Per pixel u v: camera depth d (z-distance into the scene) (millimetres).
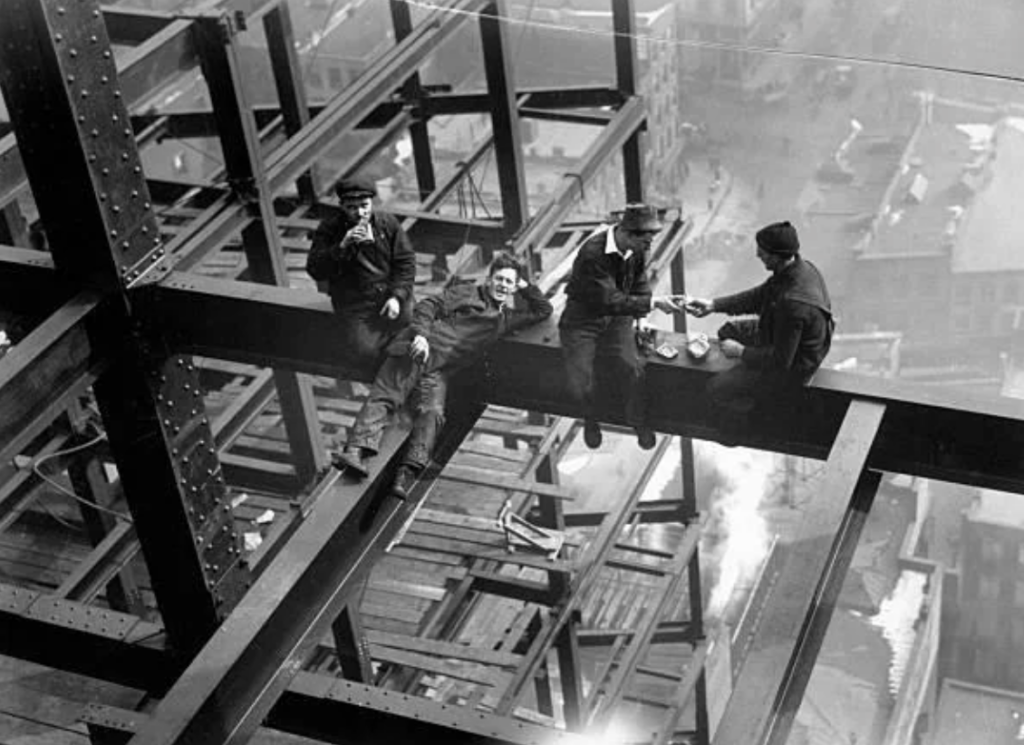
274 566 8508
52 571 15883
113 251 9891
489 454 18359
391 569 16703
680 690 20094
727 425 9375
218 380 16734
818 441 9148
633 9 17906
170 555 10977
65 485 17141
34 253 10266
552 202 16891
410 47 15875
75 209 9766
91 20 9391
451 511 17609
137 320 10180
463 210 20703
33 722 13844
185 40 12648
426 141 21312
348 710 9445
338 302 9562
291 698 9602
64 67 9266
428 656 15461
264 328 10094
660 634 21016
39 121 9484
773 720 7793
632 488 18062
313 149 14492
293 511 12961
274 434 17391
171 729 7770
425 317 9281
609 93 18797
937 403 8727
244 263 19703
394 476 9203
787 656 7668
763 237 8586
